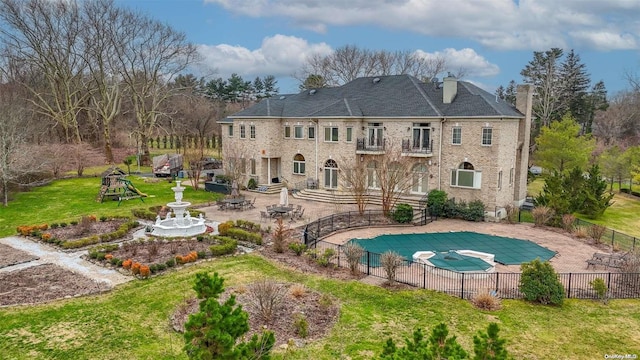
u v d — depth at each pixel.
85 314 14.86
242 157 42.22
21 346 12.73
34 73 62.19
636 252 20.50
